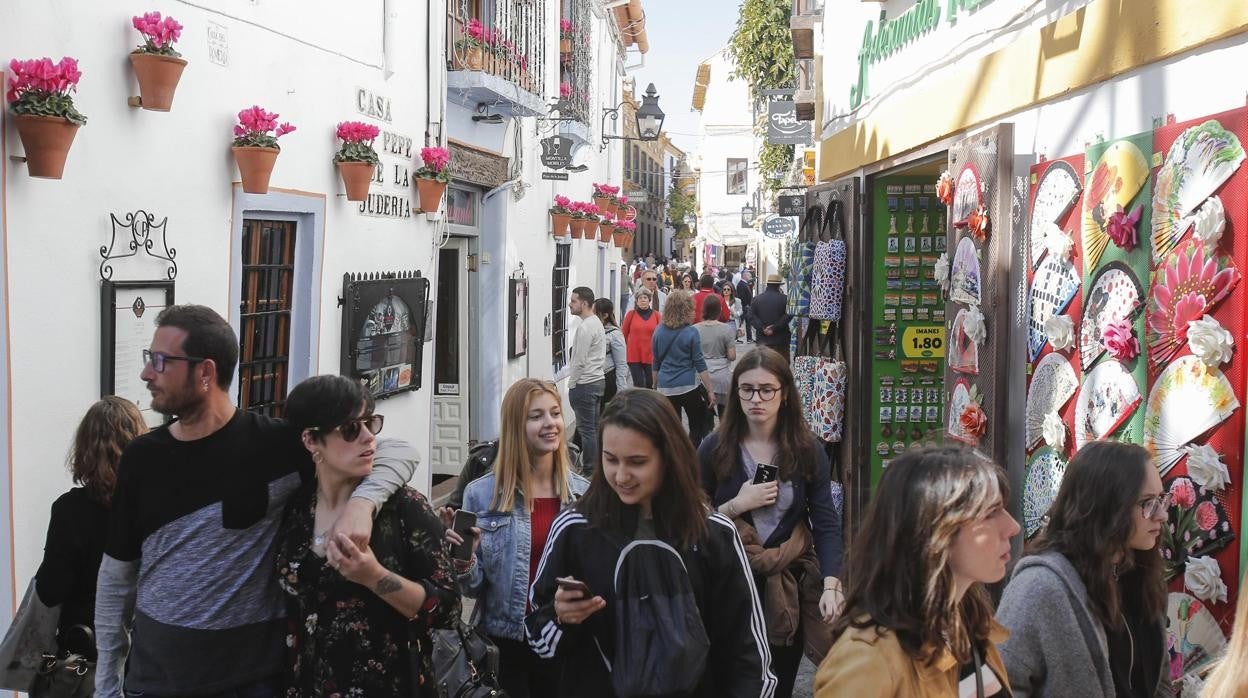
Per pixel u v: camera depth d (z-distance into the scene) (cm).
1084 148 442
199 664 325
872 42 809
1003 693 249
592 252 1958
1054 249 458
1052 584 298
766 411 443
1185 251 357
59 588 371
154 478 328
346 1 728
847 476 812
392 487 317
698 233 5581
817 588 443
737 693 312
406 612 313
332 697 312
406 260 852
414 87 859
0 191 415
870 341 803
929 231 802
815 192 935
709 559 315
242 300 636
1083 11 441
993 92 541
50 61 419
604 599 312
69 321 457
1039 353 477
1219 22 342
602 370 1141
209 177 565
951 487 228
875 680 225
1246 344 327
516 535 428
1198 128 351
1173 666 356
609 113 2208
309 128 677
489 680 384
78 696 374
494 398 1176
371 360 784
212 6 562
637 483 310
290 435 336
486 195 1164
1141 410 387
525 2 1186
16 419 427
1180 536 356
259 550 331
